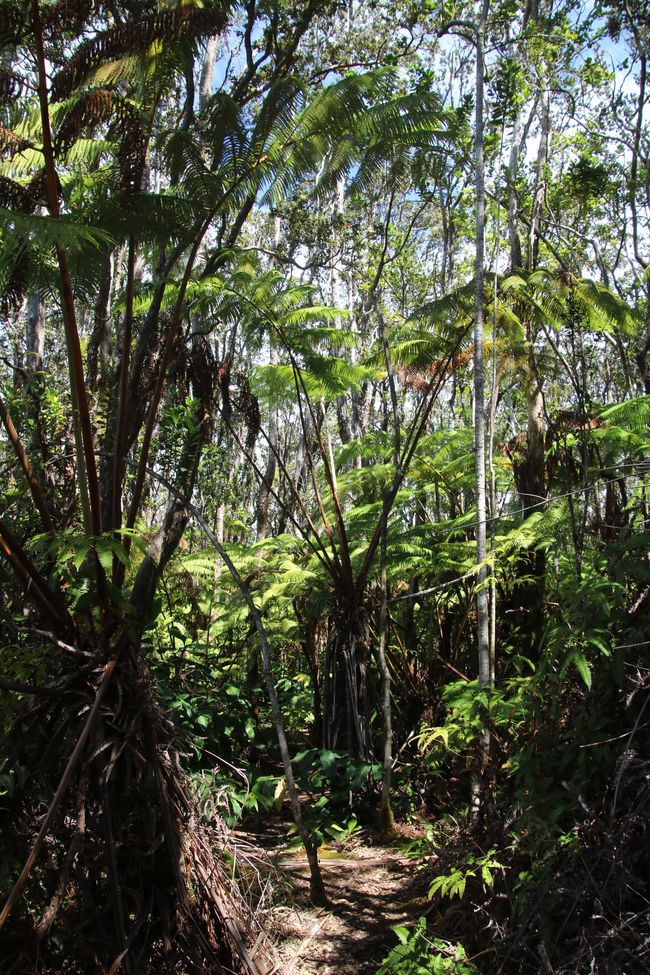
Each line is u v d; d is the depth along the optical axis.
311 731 5.11
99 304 4.68
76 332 2.61
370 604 4.66
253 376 5.24
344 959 2.59
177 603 5.80
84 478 2.84
